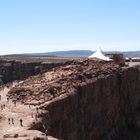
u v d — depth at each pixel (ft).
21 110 263.08
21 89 327.26
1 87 407.23
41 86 323.57
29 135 185.47
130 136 396.57
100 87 358.02
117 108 403.95
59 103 278.46
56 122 269.64
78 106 311.47
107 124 373.81
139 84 468.75
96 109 347.77
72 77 343.05
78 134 304.30
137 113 448.24
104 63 423.64
